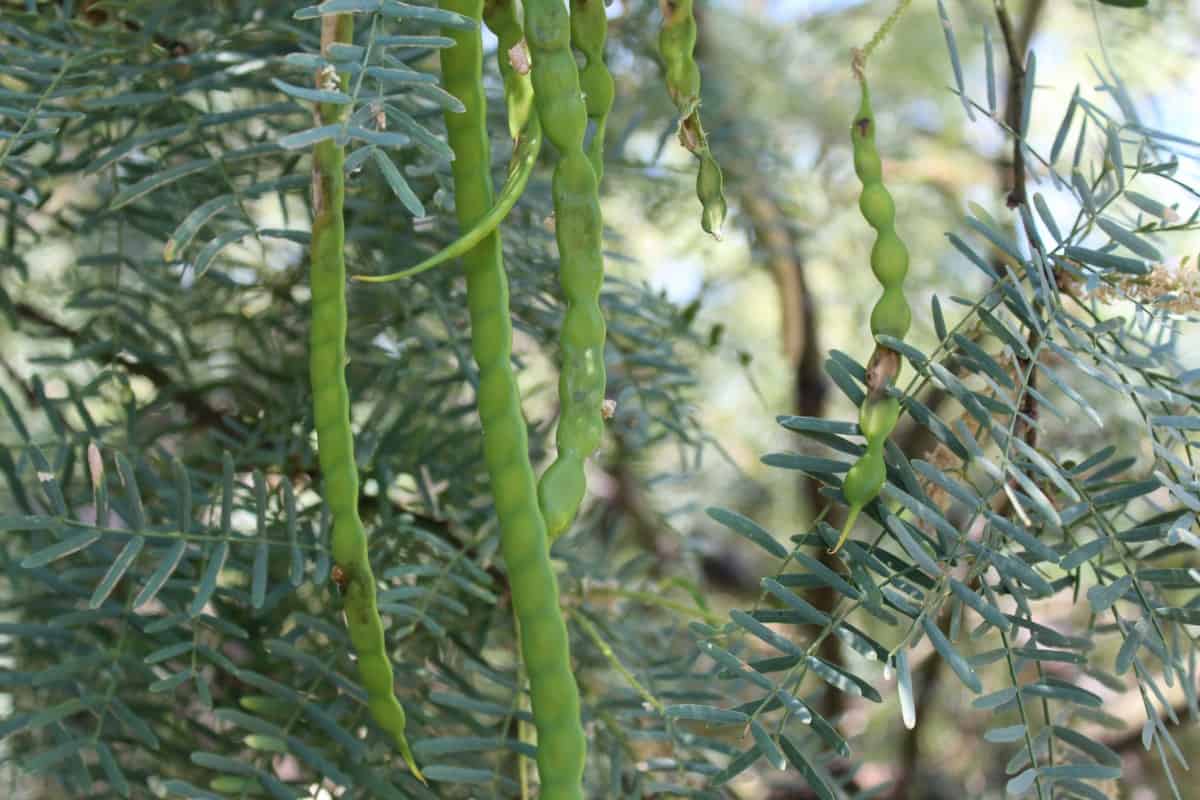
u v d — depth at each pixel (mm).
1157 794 1407
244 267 963
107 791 837
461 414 924
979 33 1529
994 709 681
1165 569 672
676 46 707
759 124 1344
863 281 1646
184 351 943
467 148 678
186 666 851
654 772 896
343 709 800
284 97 864
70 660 787
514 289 935
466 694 873
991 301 690
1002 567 661
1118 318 692
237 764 757
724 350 1576
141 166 875
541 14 671
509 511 662
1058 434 1000
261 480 771
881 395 672
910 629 663
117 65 835
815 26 1610
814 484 1607
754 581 1667
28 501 840
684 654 986
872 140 691
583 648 942
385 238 903
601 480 1307
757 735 671
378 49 632
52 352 1006
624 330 996
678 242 1469
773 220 1340
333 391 685
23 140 756
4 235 927
